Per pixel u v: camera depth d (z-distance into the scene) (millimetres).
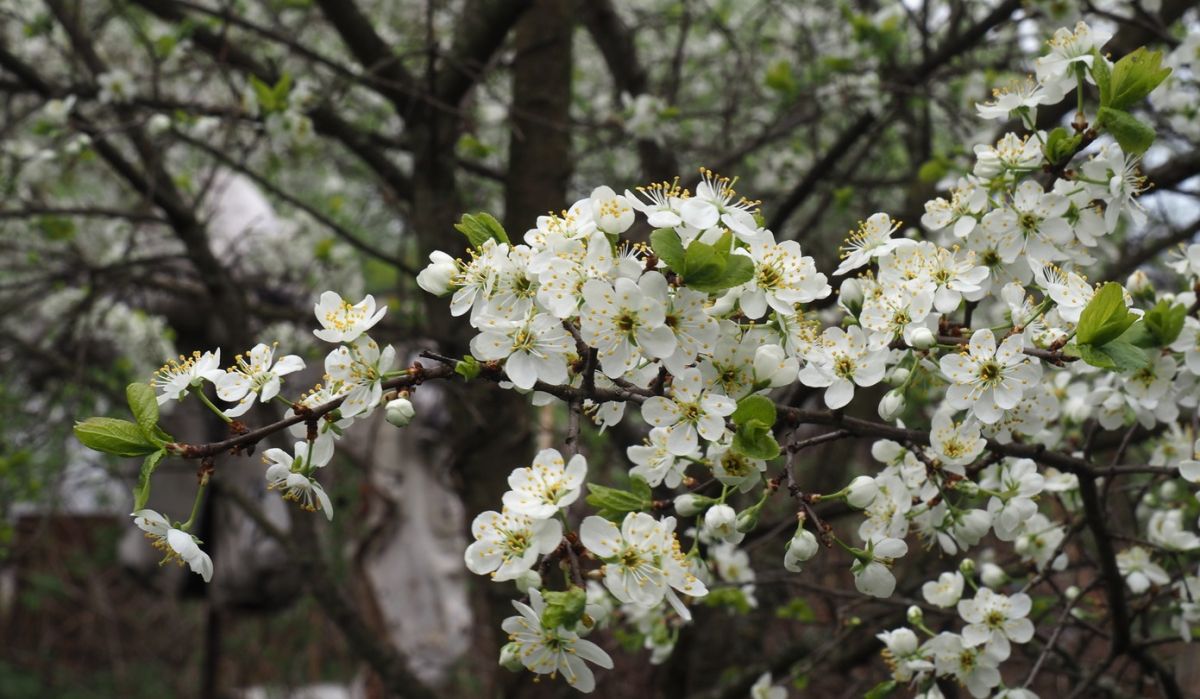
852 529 4617
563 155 4078
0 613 8117
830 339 1815
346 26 3828
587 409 1812
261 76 4164
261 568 5195
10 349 4828
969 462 1866
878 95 3887
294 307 5238
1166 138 3645
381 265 5953
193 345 5566
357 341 1666
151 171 4164
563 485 1524
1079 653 3117
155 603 8086
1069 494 2572
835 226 5270
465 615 6109
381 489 6020
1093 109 2871
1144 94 1908
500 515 1521
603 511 1539
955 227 2004
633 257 1655
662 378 1670
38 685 7488
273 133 3783
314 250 5230
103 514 7734
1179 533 2354
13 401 5008
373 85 3826
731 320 1741
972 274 1871
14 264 5121
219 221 5477
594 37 4848
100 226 5637
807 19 5254
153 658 7793
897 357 1928
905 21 4312
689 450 1610
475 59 3746
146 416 1633
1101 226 1987
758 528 3578
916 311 1828
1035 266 1903
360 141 4109
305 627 7238
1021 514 2039
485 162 5273
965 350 1804
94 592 7602
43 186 5125
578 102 5621
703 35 5477
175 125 3986
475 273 1667
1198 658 3500
